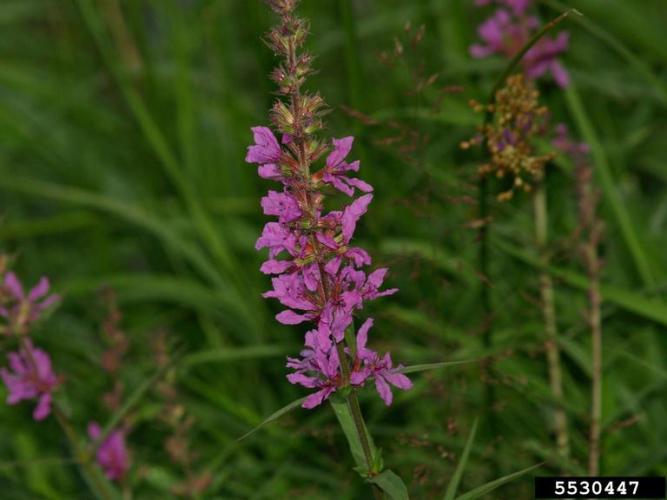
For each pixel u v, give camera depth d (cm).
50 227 78
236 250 79
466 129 71
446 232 62
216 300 72
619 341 63
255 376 70
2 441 68
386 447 60
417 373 61
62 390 52
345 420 39
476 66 74
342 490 58
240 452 63
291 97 37
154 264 85
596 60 83
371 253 61
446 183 64
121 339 58
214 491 57
